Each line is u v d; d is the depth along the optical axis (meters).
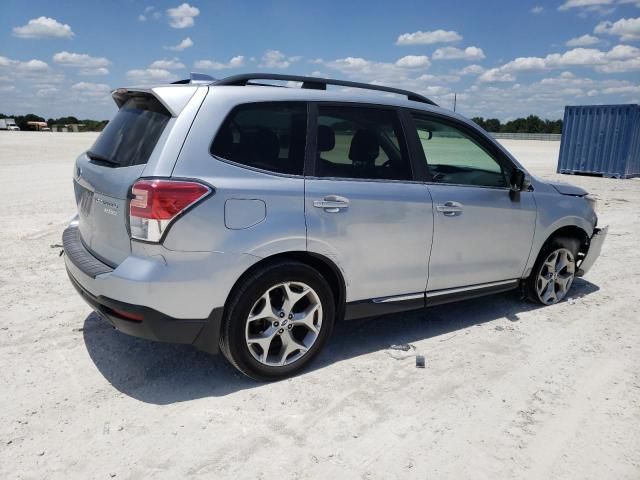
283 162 3.27
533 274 4.86
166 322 2.97
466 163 4.20
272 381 3.43
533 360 3.87
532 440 2.89
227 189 2.99
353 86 3.72
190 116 3.01
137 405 3.12
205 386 3.36
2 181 13.02
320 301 3.47
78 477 2.49
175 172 2.90
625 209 11.07
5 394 3.20
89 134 53.44
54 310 4.53
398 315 4.72
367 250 3.60
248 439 2.82
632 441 2.91
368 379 3.51
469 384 3.49
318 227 3.33
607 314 4.86
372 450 2.76
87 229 3.48
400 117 3.84
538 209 4.60
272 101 3.29
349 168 3.54
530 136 62.69
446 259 4.05
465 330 4.41
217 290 3.04
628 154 17.11
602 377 3.64
